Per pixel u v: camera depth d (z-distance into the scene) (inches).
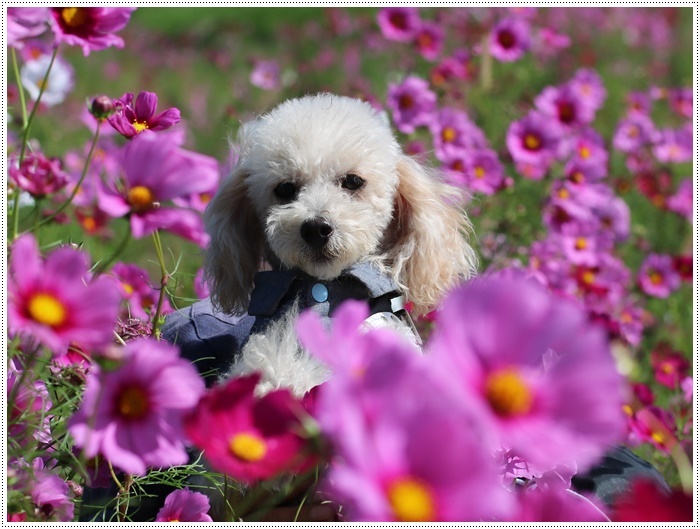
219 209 104.0
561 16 412.8
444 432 37.0
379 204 99.1
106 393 47.9
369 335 42.6
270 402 47.6
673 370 136.2
